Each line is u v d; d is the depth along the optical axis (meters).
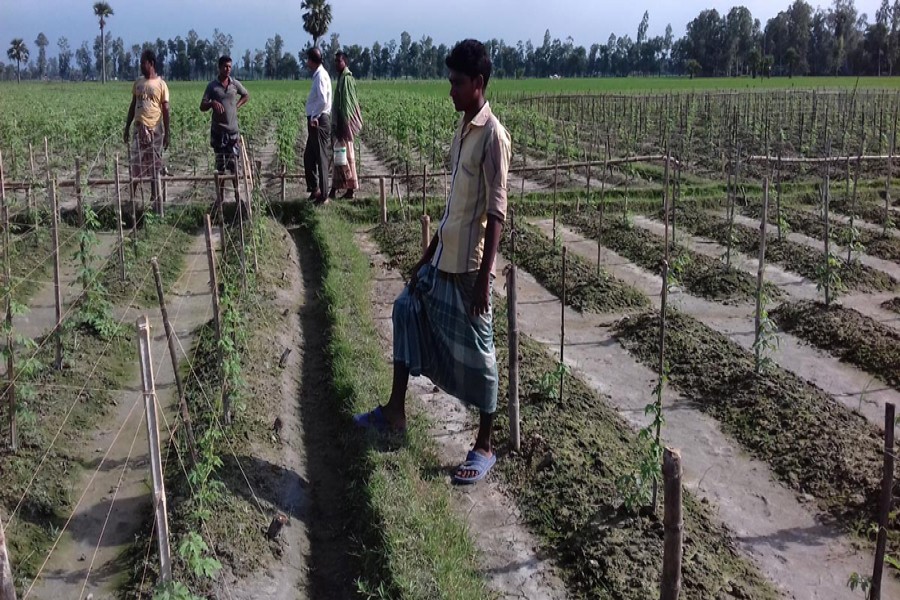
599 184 16.89
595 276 10.67
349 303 9.21
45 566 4.94
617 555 5.06
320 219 12.66
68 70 193.50
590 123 30.05
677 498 3.84
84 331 7.99
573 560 5.13
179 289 10.03
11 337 6.09
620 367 8.28
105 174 15.94
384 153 22.44
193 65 152.50
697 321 9.17
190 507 5.17
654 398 7.59
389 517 5.16
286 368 7.63
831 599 4.96
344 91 13.80
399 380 6.00
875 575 4.25
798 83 73.31
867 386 7.85
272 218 12.86
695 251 12.14
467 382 5.74
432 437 6.51
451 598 4.49
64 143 20.50
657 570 4.96
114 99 45.09
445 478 5.93
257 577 4.82
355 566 5.06
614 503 5.59
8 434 5.98
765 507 5.91
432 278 5.71
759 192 15.88
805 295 10.42
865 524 5.65
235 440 6.05
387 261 11.67
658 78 113.94
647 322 9.03
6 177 15.96
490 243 5.30
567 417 6.73
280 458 6.10
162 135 13.56
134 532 5.30
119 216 9.64
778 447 6.60
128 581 4.79
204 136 21.69
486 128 5.27
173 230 11.89
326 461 6.30
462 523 5.33
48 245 10.91
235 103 13.83
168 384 7.42
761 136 24.94
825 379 7.99
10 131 20.72
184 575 4.64
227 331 6.71
